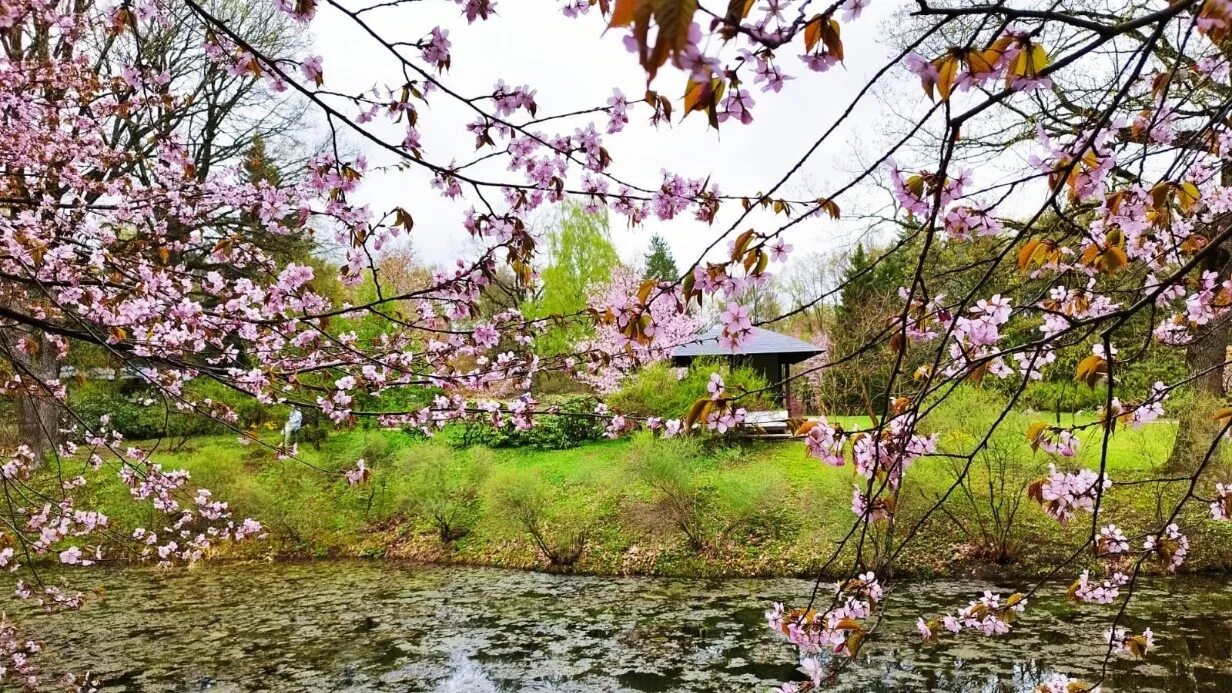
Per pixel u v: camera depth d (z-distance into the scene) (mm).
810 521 10188
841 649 1869
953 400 8891
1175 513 1944
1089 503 2002
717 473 11648
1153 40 976
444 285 3002
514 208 2598
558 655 7043
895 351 1506
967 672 5980
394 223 2379
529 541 11227
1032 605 7594
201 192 4879
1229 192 2943
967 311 1644
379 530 12500
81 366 13031
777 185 1354
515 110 2406
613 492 11906
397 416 3797
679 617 8023
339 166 2617
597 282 22719
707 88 1021
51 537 4848
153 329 3490
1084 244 1957
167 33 7328
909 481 8836
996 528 9109
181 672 6824
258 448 14328
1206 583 7832
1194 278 2336
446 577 10391
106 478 12117
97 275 3740
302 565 11328
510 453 15055
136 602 9258
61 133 4801
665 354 2902
